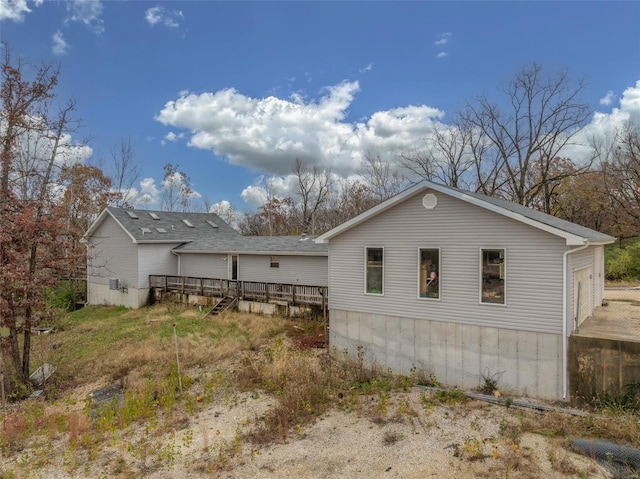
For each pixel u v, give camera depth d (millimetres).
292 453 7695
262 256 22344
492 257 10859
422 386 11438
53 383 13078
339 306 13750
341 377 12039
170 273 26516
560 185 30844
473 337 11109
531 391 10258
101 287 27062
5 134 16984
